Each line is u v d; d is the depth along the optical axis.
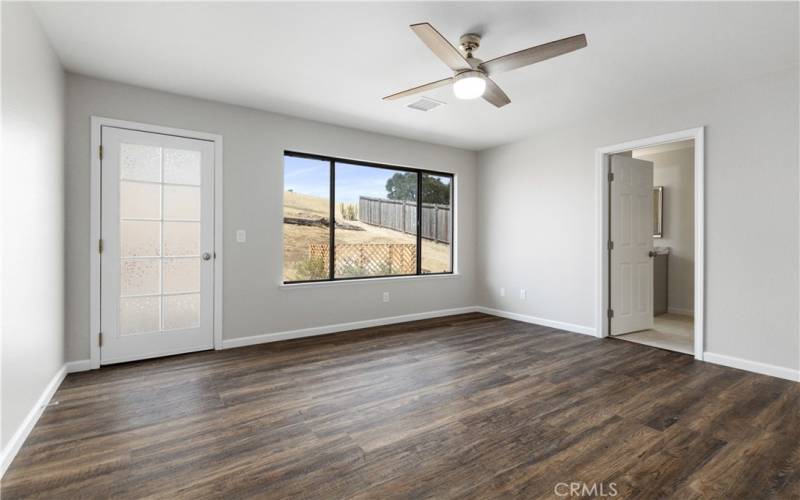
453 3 2.14
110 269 3.19
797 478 1.71
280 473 1.75
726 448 1.96
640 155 5.80
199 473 1.75
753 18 2.27
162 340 3.43
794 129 2.89
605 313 4.16
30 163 2.16
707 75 3.06
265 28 2.41
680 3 2.13
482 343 3.94
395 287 4.89
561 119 4.18
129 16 2.28
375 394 2.65
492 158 5.41
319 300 4.30
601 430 2.15
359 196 4.88
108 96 3.17
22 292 2.03
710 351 3.33
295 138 4.11
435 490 1.64
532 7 2.18
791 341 2.91
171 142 3.44
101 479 1.70
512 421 2.26
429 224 5.41
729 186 3.21
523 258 4.97
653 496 1.60
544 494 1.61
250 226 3.84
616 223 4.25
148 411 2.37
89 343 3.11
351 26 2.38
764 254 3.03
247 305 3.84
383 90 3.40
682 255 5.46
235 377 2.96
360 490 1.63
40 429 2.14
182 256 3.50
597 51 2.68
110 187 3.18
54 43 2.58
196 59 2.82
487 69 2.38
